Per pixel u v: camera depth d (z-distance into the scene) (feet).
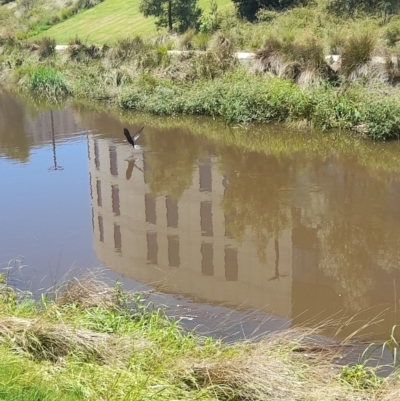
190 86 54.19
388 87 42.50
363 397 14.15
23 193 32.81
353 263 23.11
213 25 75.92
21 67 80.74
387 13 63.31
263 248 24.85
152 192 32.12
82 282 20.29
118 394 13.62
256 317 19.52
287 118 44.27
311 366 15.35
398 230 25.58
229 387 14.21
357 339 17.97
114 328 17.35
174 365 14.98
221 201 30.32
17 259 24.41
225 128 45.80
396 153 36.73
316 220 27.17
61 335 15.76
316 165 35.35
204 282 22.13
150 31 92.99
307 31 52.39
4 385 12.96
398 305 20.04
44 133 47.91
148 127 47.67
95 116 53.72
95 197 31.65
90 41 99.76
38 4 153.79
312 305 20.26
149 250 25.29
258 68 51.19
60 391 13.37
